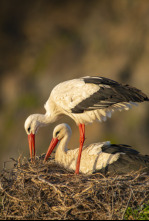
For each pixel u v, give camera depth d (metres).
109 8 22.31
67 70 20.55
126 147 7.93
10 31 24.66
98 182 6.27
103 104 7.41
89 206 6.04
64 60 21.38
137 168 7.31
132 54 19.41
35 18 24.73
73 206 5.84
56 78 20.16
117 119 17.08
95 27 21.94
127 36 20.34
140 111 17.05
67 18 23.91
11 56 23.84
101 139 16.41
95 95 7.46
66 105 7.82
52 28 24.02
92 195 6.14
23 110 19.47
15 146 17.77
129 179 6.55
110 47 20.33
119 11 21.84
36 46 23.69
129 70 18.80
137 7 21.30
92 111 7.63
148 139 16.69
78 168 7.64
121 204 5.91
